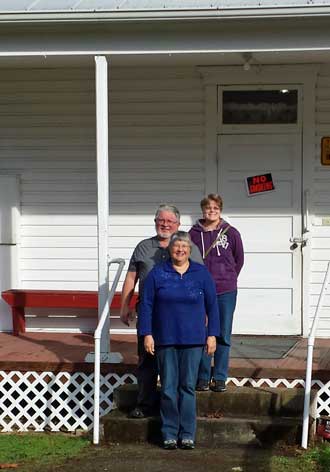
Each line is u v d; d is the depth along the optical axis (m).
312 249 8.11
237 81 8.10
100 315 6.54
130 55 6.63
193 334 5.61
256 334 8.16
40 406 6.78
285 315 8.15
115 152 8.34
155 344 5.71
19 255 8.48
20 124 8.43
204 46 6.50
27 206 8.47
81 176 8.40
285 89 8.07
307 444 5.70
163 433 5.76
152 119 8.28
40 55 6.64
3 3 6.72
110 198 8.37
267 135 8.13
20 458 5.70
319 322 8.09
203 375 6.07
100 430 5.99
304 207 8.09
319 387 6.27
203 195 8.24
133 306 7.87
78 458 5.64
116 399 6.25
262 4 6.32
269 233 8.16
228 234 6.08
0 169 8.47
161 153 8.30
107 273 6.55
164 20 6.36
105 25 6.47
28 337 7.94
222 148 8.20
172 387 5.68
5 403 6.73
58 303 8.00
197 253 5.79
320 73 8.03
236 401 6.01
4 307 8.39
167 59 7.48
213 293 5.69
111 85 8.30
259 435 5.77
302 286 8.10
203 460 5.51
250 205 8.18
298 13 6.21
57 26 6.51
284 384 6.29
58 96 8.37
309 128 8.05
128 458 5.59
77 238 8.45
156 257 5.84
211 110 8.16
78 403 6.54
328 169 8.08
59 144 8.40
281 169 8.13
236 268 6.13
